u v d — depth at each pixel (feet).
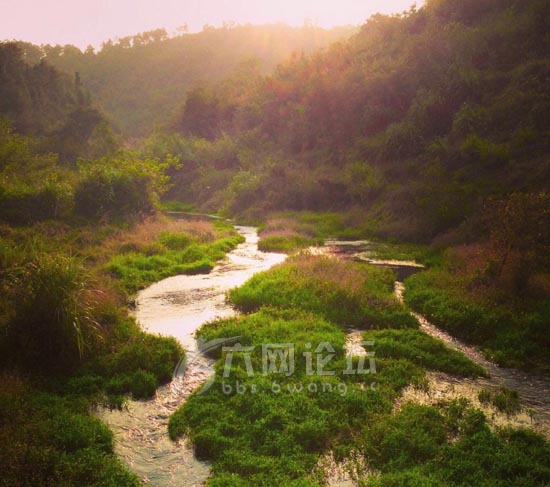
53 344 28.35
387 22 181.27
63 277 29.30
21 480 17.74
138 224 74.08
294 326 33.94
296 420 22.16
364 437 21.03
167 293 45.65
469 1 150.20
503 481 17.85
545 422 22.58
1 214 60.95
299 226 88.58
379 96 139.44
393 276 50.11
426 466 18.85
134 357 28.89
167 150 188.55
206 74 512.22
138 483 18.39
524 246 42.06
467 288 42.09
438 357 29.76
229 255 66.39
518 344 31.37
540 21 117.80
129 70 554.87
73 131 192.65
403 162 109.19
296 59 218.38
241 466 19.11
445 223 72.74
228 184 152.25
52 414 22.41
